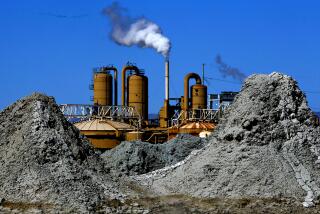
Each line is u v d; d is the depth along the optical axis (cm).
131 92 17438
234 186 7344
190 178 7662
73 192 6706
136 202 6969
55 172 6906
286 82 8244
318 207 6981
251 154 7675
